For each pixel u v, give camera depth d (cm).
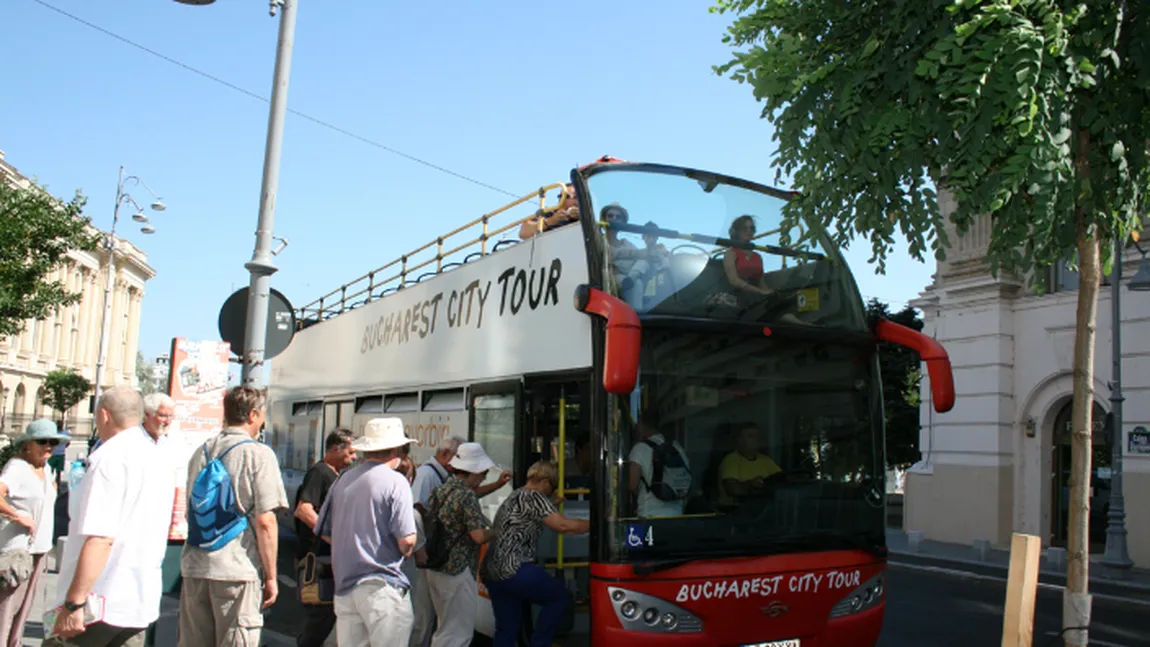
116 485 455
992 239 610
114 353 7544
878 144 561
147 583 470
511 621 648
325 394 1315
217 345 847
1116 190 557
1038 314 2048
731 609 610
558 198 751
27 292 1798
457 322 881
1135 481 1788
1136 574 1664
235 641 516
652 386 622
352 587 557
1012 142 492
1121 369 1838
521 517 645
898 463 3681
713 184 716
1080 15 486
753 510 635
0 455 1627
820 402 679
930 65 506
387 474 570
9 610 686
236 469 527
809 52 600
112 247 4141
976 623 1152
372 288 1188
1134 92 545
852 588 662
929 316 2316
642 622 585
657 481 609
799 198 606
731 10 662
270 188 816
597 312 599
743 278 682
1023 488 2055
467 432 828
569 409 793
